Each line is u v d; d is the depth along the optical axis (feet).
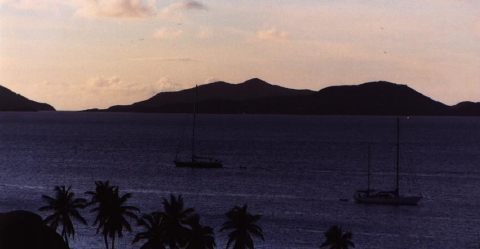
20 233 257.96
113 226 384.88
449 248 507.30
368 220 606.96
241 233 370.53
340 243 409.69
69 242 495.00
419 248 504.84
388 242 522.06
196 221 345.31
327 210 654.94
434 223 597.52
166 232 343.26
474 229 574.56
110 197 387.55
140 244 493.77
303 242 513.45
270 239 520.83
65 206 396.98
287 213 634.84
